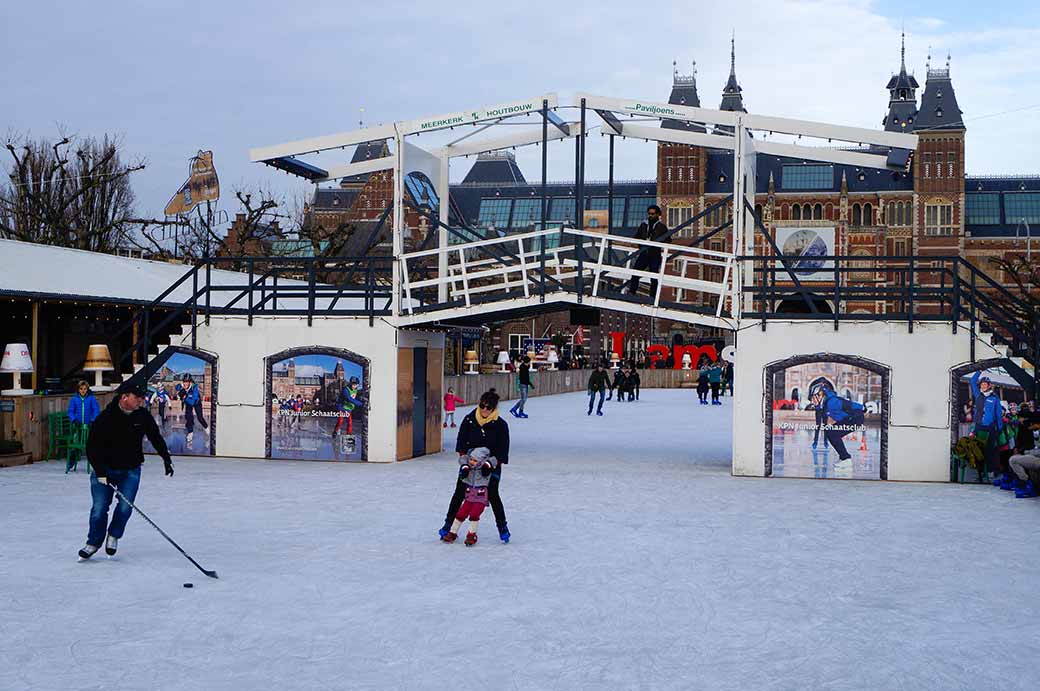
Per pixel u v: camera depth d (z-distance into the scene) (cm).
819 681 702
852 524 1353
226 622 836
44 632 804
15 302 2230
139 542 1175
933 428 1828
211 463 2003
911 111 12206
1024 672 725
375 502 1494
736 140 1941
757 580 1015
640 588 973
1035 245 11312
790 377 1877
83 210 5362
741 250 1923
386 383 2041
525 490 1666
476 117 2067
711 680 702
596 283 1986
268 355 2091
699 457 2230
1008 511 1476
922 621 863
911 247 11519
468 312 2014
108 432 1059
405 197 2178
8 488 1602
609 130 2284
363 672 711
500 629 824
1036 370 1770
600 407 3784
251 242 5650
